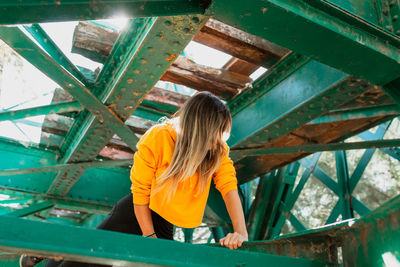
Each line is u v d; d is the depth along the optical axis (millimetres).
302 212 10594
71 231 1084
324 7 2748
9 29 3344
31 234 1032
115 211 2111
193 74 5246
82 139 5668
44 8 1807
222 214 7922
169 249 1207
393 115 5797
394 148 7211
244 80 5496
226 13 2461
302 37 2803
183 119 1933
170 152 1946
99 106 4543
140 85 4117
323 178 8219
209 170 2008
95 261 1125
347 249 1531
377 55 3062
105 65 4383
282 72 5000
